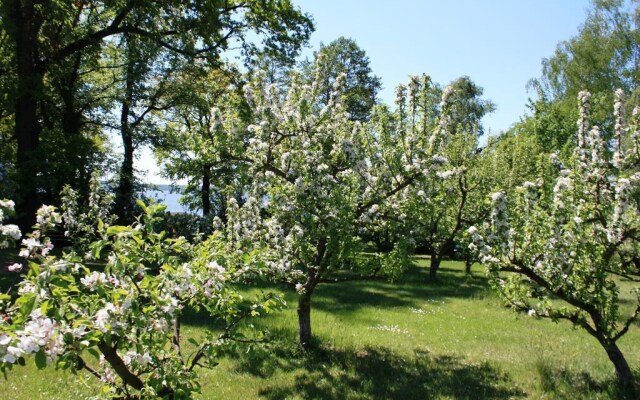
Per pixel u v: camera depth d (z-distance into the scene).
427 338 9.43
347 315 11.17
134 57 20.73
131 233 3.02
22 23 16.39
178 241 3.54
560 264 6.37
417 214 8.15
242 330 8.60
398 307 12.45
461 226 17.12
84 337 2.68
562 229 6.41
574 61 31.52
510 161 18.69
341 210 7.37
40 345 2.45
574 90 30.97
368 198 8.16
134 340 3.01
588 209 6.83
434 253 17.84
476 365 7.72
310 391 6.34
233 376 6.79
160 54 22.25
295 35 19.55
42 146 16.89
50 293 2.67
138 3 16.58
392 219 8.26
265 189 8.18
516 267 6.55
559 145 24.33
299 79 8.50
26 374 6.25
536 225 6.48
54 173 17.23
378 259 8.16
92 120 24.16
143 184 24.81
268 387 6.45
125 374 3.24
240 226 8.16
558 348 8.91
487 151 18.34
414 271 20.84
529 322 11.12
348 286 15.84
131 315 2.92
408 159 7.92
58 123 22.70
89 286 2.92
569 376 7.15
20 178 15.80
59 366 2.66
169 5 17.33
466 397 6.28
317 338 8.68
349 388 6.50
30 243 3.12
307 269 8.24
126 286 3.06
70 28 18.16
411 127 7.91
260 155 8.02
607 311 6.68
